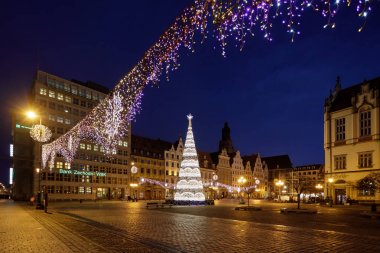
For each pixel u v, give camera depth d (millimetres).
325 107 68312
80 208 48438
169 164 126625
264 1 12133
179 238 16281
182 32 15906
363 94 60281
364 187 40531
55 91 96562
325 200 63469
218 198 133875
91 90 107562
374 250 13062
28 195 94750
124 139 113500
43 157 66188
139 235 17344
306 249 13258
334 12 10180
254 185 145875
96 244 14250
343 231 19297
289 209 38062
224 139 151625
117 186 109750
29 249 13297
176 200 63000
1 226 22312
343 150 63438
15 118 99500
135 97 34250
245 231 19141
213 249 13266
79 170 99250
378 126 57156
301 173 146500
